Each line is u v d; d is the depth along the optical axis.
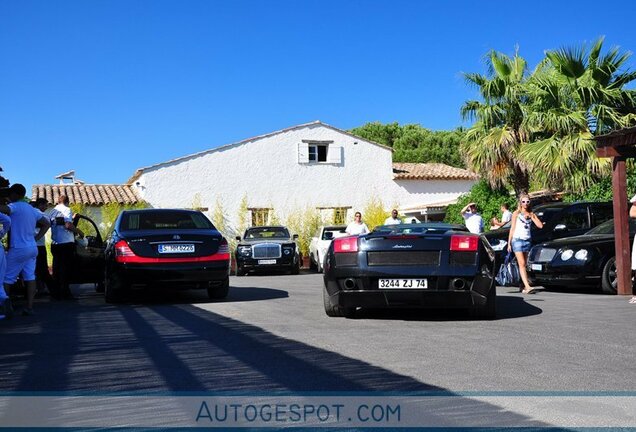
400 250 7.26
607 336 6.04
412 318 7.60
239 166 28.75
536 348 5.43
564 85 17.53
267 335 6.27
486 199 21.86
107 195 27.53
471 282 7.16
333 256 7.53
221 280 10.30
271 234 22.73
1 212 7.94
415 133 51.22
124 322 7.58
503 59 19.92
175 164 27.83
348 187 30.38
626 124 16.47
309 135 29.84
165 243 9.95
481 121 19.78
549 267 11.18
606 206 13.61
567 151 16.67
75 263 11.45
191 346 5.71
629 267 10.73
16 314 8.75
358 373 4.52
